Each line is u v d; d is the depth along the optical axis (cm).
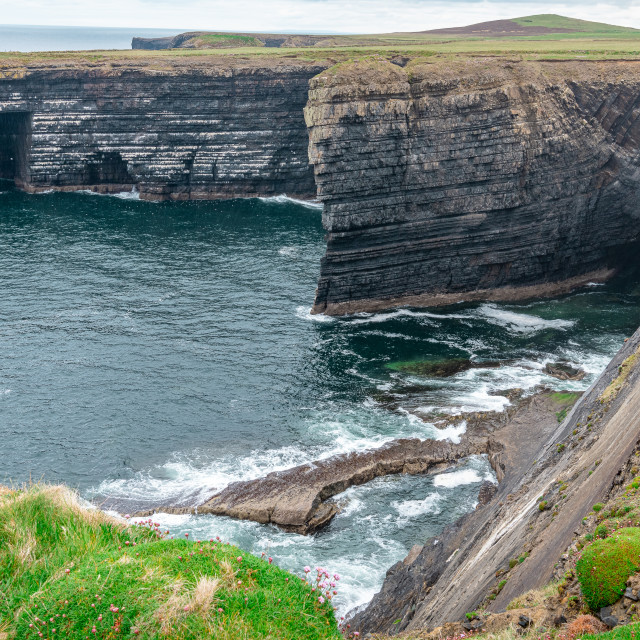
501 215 7050
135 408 4881
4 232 8656
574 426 3316
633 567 1127
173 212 10075
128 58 10888
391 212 6812
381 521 3828
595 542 1200
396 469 4281
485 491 3959
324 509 3881
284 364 5634
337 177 6594
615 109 7381
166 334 6062
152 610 1238
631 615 1072
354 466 4228
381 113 6619
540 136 6988
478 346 6081
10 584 1423
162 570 1340
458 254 7094
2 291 6800
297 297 7038
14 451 4319
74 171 11019
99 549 1565
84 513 1730
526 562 1847
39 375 5269
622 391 3019
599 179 7419
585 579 1151
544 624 1234
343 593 3222
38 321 6194
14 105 10506
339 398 5122
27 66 10469
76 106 10669
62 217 9500
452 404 5009
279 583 1356
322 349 5938
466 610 1889
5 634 1233
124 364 5500
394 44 16400
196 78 10588
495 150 6881
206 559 1383
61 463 4228
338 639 1291
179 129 10788
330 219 6619
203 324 6300
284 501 3872
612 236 7575
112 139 10800
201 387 5209
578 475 2292
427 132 6800
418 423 4766
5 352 5603
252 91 10638
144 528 1759
